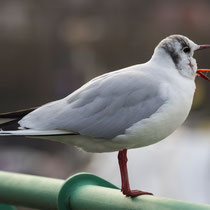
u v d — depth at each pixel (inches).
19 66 1261.1
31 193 231.6
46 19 1330.0
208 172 457.1
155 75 270.8
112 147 272.1
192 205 193.8
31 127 267.9
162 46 278.7
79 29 1316.4
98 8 1371.8
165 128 266.8
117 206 210.8
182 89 269.1
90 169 541.6
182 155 478.3
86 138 271.3
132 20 1334.9
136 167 472.4
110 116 265.9
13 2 1344.7
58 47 1300.4
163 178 460.1
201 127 697.6
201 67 1121.4
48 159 788.0
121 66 1283.2
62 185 223.6
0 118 274.7
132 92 266.8
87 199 218.4
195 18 1285.7
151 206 202.2
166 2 1338.6
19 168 745.6
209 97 999.0
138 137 265.3
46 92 1236.5
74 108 270.1
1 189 241.8
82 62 1272.1
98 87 271.9
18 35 1300.4
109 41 1304.1
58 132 266.4
